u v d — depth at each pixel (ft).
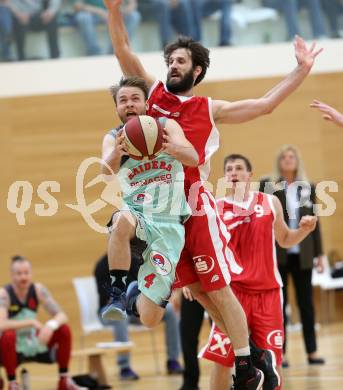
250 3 85.35
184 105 30.76
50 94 83.25
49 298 53.88
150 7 82.07
